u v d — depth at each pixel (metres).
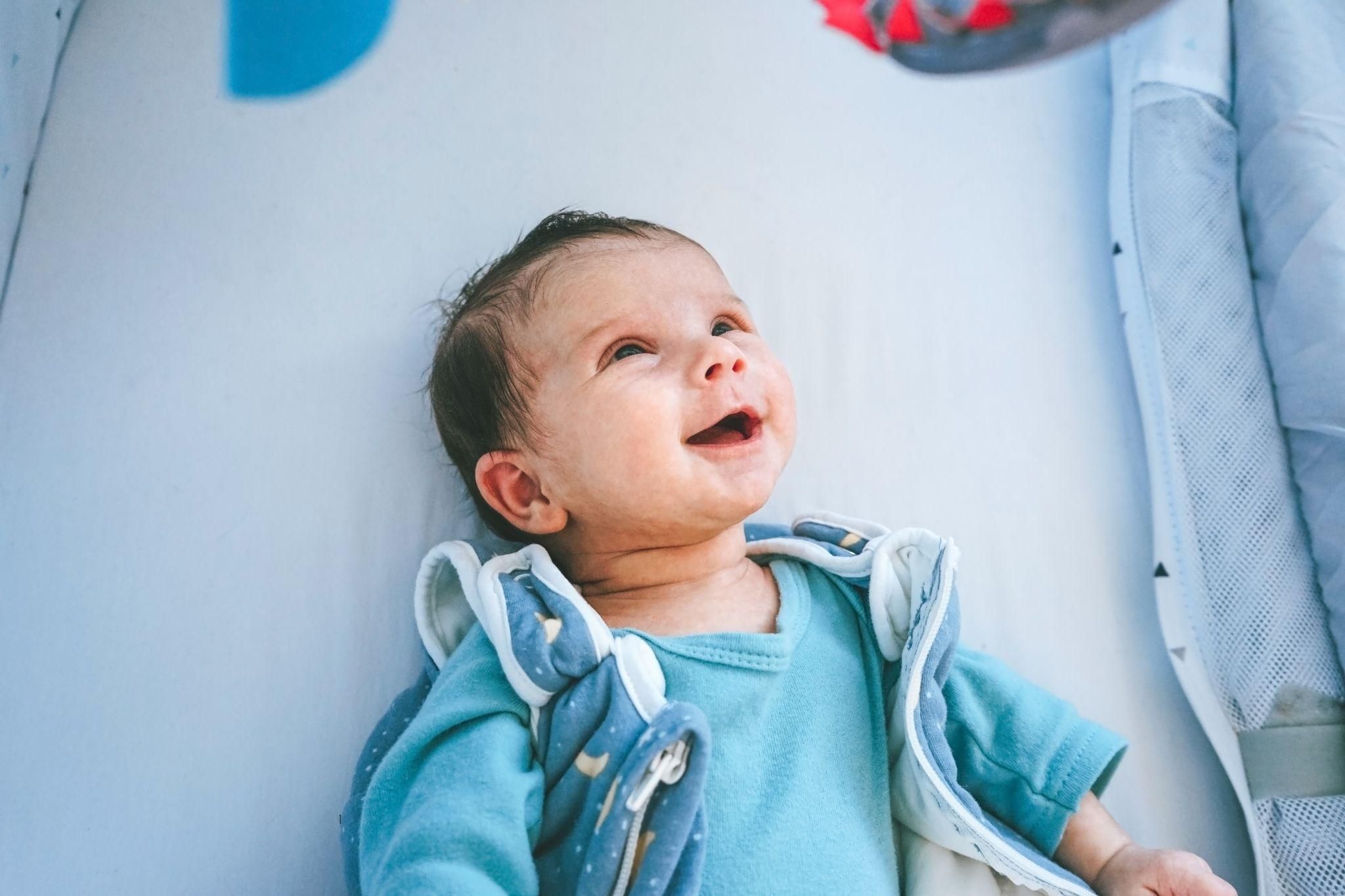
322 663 1.03
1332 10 1.20
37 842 0.93
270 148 1.23
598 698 0.82
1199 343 1.11
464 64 1.30
